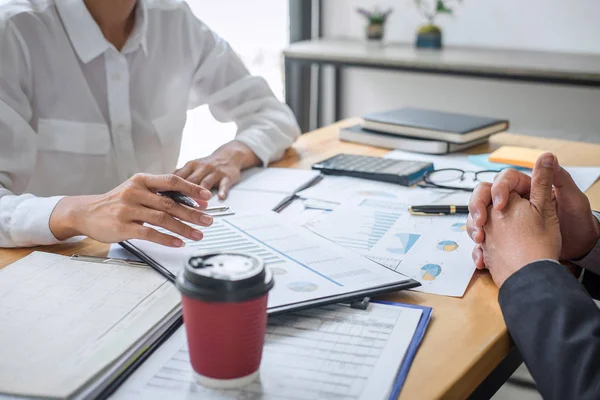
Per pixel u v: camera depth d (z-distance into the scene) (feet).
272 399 2.12
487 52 9.40
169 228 3.16
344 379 2.23
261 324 2.16
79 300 2.65
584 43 9.45
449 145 5.17
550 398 2.35
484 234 3.10
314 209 3.95
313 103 11.57
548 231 2.95
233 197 4.09
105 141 5.04
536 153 4.96
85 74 4.88
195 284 2.08
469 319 2.69
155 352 2.38
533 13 9.65
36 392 2.06
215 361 2.14
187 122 6.07
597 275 3.70
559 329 2.41
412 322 2.61
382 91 11.17
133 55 5.13
